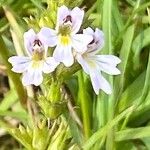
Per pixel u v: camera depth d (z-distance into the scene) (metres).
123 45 0.08
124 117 0.08
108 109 0.08
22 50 0.08
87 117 0.08
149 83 0.08
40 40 0.06
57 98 0.06
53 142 0.06
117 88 0.08
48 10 0.06
